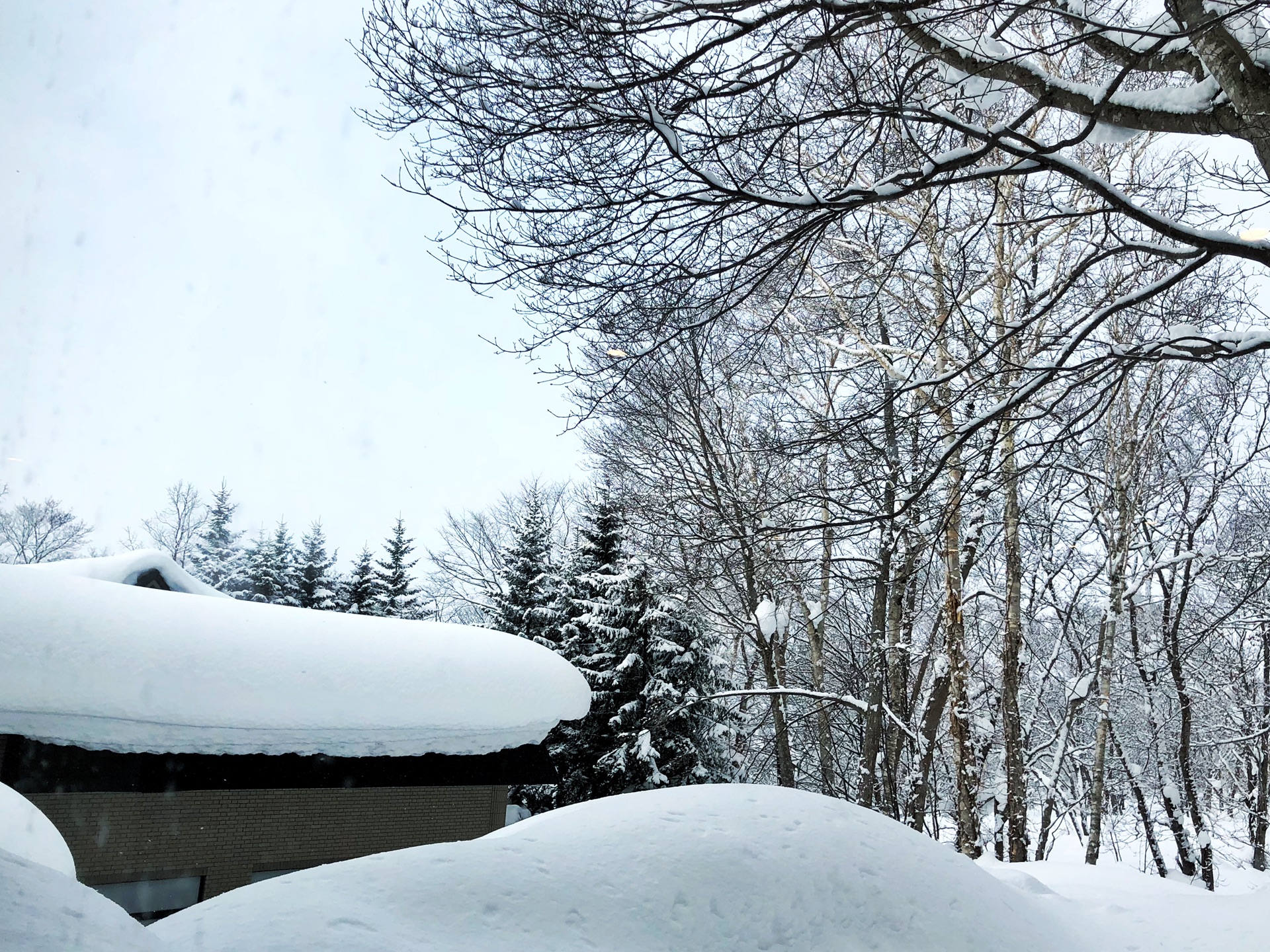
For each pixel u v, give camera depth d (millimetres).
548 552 27750
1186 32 4402
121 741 8406
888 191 5660
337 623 10914
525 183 5586
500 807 11773
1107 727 16172
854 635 20578
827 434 7746
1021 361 9758
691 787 6109
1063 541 17922
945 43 5570
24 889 2707
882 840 5762
